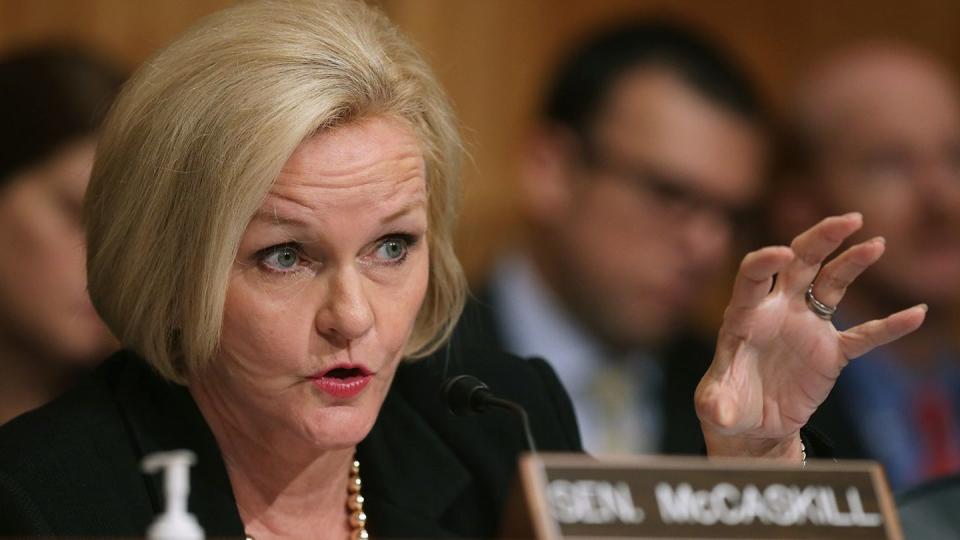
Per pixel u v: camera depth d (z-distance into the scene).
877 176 14.29
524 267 14.02
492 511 8.12
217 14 7.04
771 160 14.48
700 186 13.77
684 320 13.99
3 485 6.80
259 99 6.52
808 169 14.47
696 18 17.02
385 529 7.75
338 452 7.37
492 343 13.58
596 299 13.84
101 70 11.06
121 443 7.22
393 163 6.70
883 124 14.27
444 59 15.70
